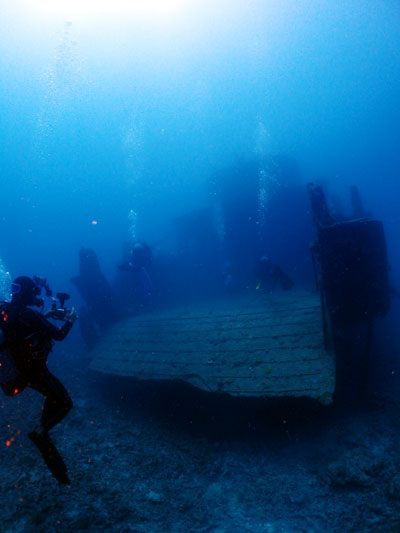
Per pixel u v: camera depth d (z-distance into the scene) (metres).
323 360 5.79
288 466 5.38
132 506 4.61
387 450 5.19
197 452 5.95
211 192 14.39
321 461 5.33
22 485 4.75
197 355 7.13
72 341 15.33
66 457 5.68
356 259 6.22
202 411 7.11
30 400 7.91
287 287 9.94
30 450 5.70
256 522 4.42
